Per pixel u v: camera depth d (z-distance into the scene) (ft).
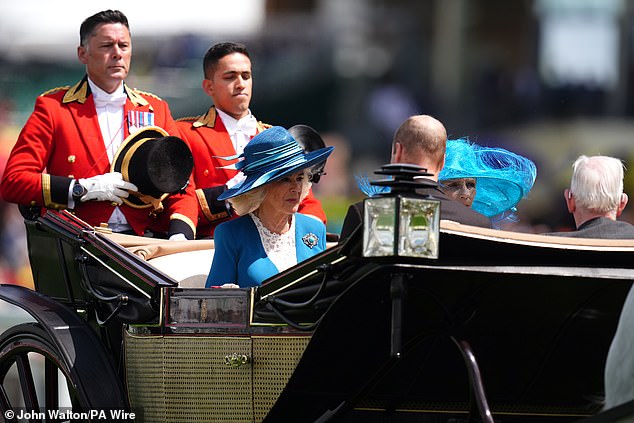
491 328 53.57
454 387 55.52
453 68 181.47
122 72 72.74
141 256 63.87
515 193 68.74
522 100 175.32
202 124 77.10
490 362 54.95
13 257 132.57
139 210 71.61
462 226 48.88
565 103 173.47
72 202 68.59
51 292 67.41
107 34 72.13
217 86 77.10
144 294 58.59
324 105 176.24
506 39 180.86
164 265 63.98
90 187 68.49
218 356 56.08
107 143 72.38
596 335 55.47
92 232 62.80
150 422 58.65
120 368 63.26
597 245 49.85
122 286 60.34
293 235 62.39
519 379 56.13
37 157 70.49
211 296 56.54
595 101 173.06
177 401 57.36
